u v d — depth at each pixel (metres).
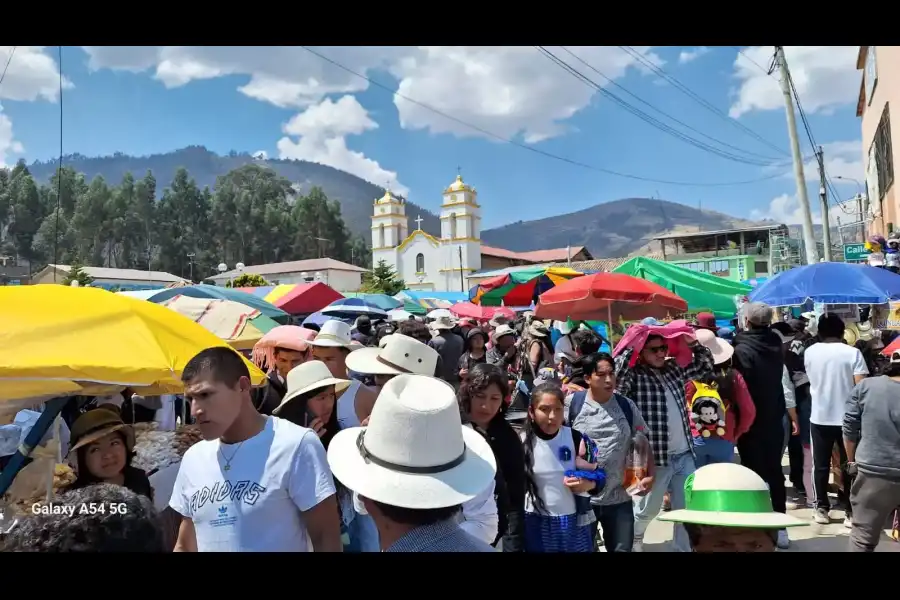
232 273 66.75
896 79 15.62
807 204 14.64
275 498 2.30
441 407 1.95
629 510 4.13
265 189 135.75
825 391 5.71
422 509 1.86
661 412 4.67
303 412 3.63
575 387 5.04
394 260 72.88
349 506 3.38
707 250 47.84
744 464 5.45
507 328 8.37
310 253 111.06
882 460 4.11
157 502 3.35
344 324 4.75
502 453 3.41
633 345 4.77
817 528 5.68
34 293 3.10
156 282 53.03
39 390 2.97
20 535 1.74
